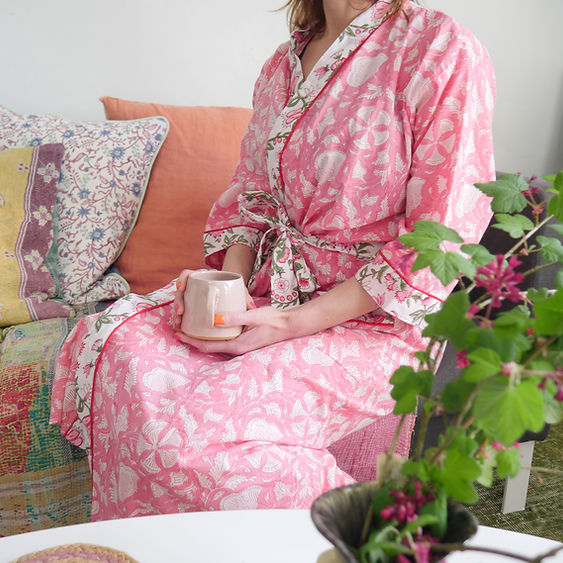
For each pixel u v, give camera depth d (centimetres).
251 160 150
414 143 119
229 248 150
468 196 119
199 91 230
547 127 257
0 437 136
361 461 126
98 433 113
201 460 98
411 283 114
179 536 69
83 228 185
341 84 124
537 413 38
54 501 140
